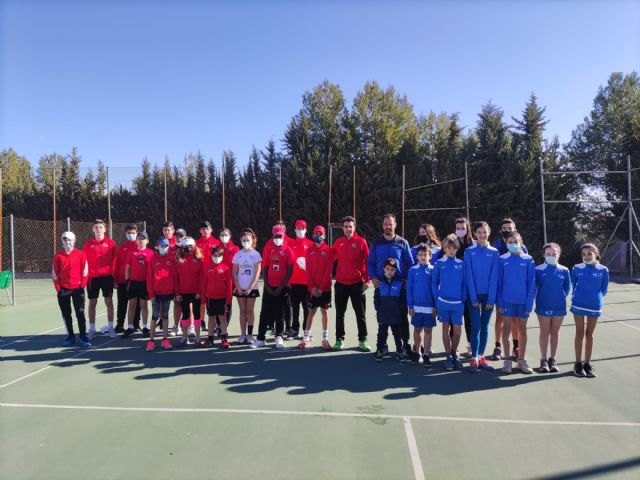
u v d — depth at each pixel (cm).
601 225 2158
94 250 812
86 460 369
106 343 770
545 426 428
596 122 3036
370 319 1018
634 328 858
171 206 2895
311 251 729
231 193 2873
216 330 844
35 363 647
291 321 838
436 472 347
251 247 755
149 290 719
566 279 590
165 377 579
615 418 446
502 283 597
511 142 2655
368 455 373
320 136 3083
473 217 2475
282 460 366
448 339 627
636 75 3058
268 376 581
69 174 3105
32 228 2589
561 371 600
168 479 340
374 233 2578
